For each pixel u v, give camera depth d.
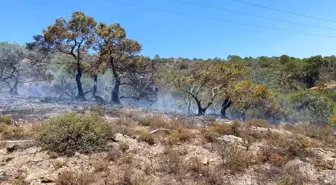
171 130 14.30
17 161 9.67
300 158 12.11
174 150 11.59
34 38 31.09
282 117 28.64
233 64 27.83
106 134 11.91
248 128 15.52
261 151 12.22
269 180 9.97
